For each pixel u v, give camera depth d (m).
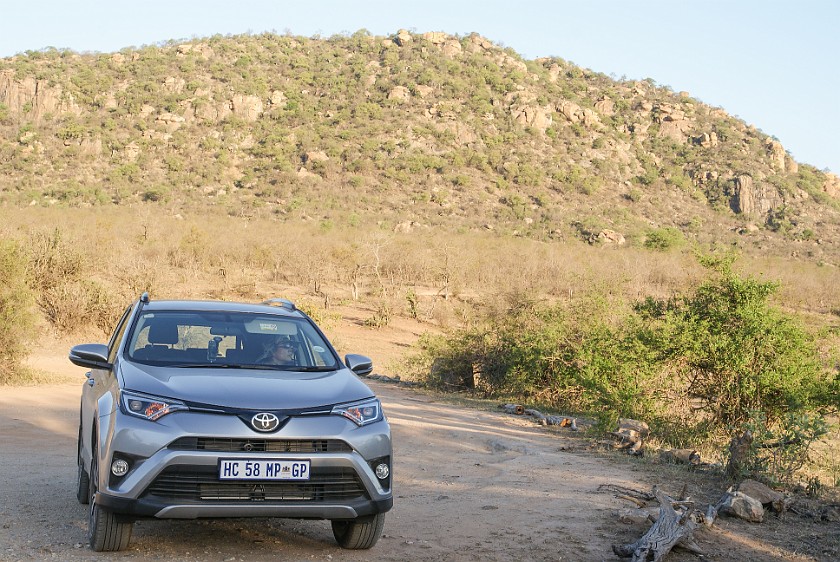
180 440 4.48
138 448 4.46
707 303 13.80
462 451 9.81
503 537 5.53
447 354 19.16
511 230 104.94
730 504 6.31
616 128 160.62
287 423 4.60
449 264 50.09
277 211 104.94
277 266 49.31
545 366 17.06
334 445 4.67
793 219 133.50
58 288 22.23
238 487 4.50
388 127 137.38
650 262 57.03
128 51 158.12
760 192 139.00
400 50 171.50
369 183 120.12
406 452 9.56
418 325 34.59
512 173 129.50
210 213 98.31
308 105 145.38
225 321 5.75
